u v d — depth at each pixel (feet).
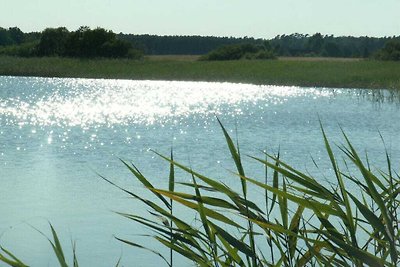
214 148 95.30
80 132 116.67
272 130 120.47
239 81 310.65
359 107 171.94
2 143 99.35
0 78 302.86
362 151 91.09
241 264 14.75
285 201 15.21
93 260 39.14
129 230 46.50
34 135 110.52
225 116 151.23
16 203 56.13
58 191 61.72
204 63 360.48
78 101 192.85
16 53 402.52
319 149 93.86
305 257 15.35
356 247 13.53
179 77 327.06
